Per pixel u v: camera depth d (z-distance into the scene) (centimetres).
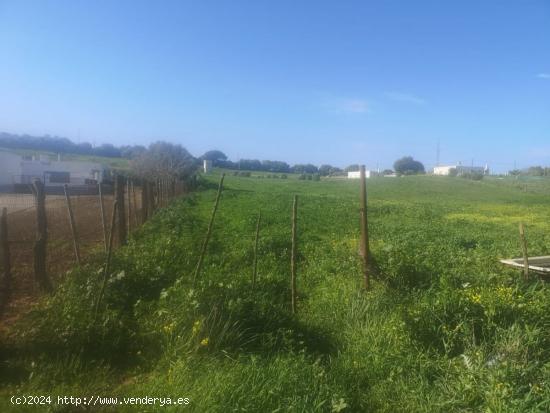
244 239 1583
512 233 2214
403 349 623
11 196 3922
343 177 13125
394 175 12444
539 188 7938
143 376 578
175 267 1033
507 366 540
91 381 559
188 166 6812
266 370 566
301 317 765
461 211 3972
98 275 842
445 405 514
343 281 941
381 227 2158
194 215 2409
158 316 689
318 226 2147
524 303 718
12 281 941
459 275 966
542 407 481
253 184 8225
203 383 529
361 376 585
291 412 492
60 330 628
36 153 10275
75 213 2431
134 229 1675
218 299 704
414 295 816
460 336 634
